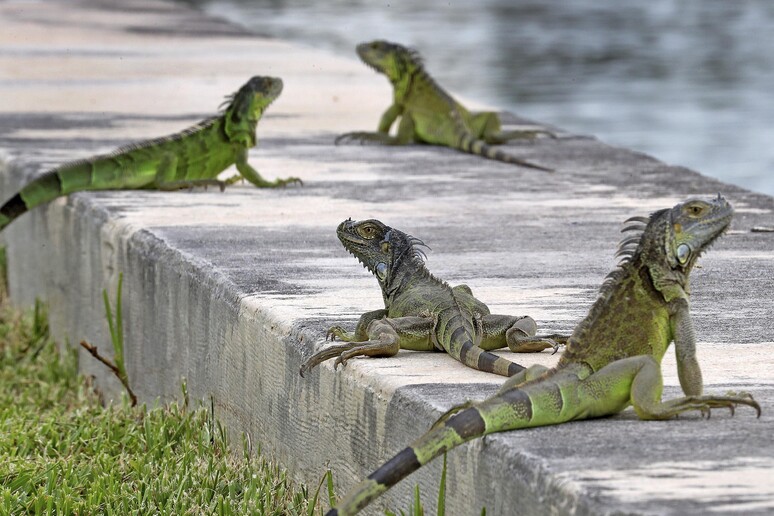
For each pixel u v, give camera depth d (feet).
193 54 167.32
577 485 38.29
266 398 59.57
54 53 165.27
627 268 45.52
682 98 201.87
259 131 116.47
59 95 132.57
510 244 75.05
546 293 63.82
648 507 36.81
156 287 72.90
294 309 59.67
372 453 50.21
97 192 88.28
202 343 66.95
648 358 44.11
